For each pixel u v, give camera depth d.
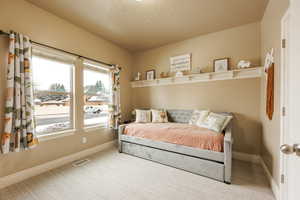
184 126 2.80
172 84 3.56
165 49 3.66
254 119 2.62
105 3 2.11
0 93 1.80
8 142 1.75
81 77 2.82
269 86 1.88
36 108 2.21
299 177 0.77
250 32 2.66
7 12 1.86
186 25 2.73
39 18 2.18
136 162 2.55
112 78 3.41
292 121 0.84
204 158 2.09
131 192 1.73
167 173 2.16
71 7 2.20
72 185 1.86
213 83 3.02
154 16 2.45
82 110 2.84
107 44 3.40
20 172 1.96
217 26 2.77
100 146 3.19
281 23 1.48
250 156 2.63
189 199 1.61
